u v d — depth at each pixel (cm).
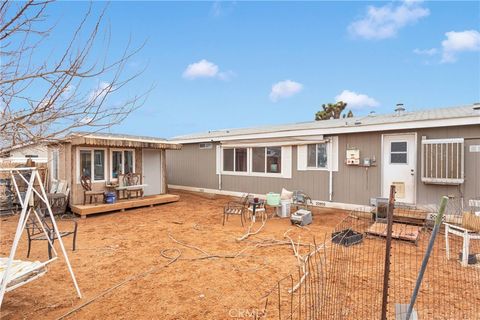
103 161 1023
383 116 1034
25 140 191
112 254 528
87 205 919
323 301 319
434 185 759
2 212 924
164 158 1266
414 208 782
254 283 400
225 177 1270
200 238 634
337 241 577
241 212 772
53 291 379
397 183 818
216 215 902
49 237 454
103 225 770
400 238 585
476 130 700
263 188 1134
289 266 461
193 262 484
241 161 1209
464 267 450
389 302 340
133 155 1116
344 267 430
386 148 839
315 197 987
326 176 960
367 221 789
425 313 317
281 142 1055
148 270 450
